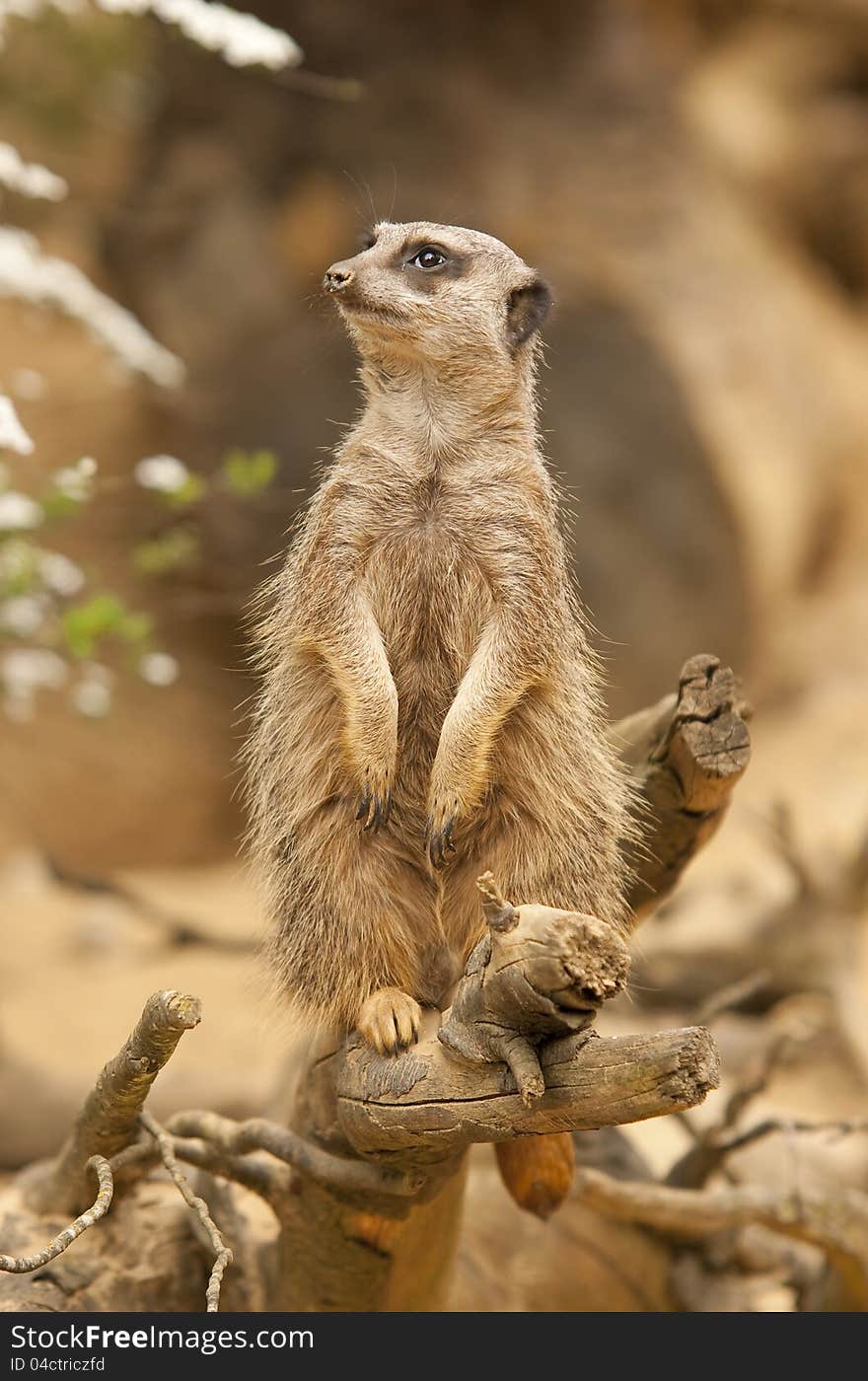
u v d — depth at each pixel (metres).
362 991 4.98
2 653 11.40
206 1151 5.55
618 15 25.92
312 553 5.18
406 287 5.39
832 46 27.22
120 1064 4.89
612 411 22.23
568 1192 5.34
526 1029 4.18
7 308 18.38
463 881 5.09
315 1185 5.41
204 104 23.12
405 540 5.25
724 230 25.30
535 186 23.70
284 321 22.12
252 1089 10.12
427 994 5.13
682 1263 7.26
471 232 5.68
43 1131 10.04
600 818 5.21
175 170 22.88
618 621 21.53
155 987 13.18
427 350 5.33
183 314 22.08
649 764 5.90
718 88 27.02
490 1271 7.05
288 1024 5.44
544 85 24.94
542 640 5.05
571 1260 7.09
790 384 24.34
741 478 22.62
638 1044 4.03
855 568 24.09
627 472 21.98
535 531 5.17
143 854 20.11
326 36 23.81
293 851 5.14
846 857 12.17
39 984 13.30
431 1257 5.81
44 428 18.86
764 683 22.11
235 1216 6.13
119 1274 5.82
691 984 11.67
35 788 19.59
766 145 26.62
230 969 13.73
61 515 9.39
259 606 5.92
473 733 4.88
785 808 11.63
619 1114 4.06
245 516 20.22
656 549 21.84
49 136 16.59
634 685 21.45
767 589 22.89
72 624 9.27
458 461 5.30
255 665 5.86
